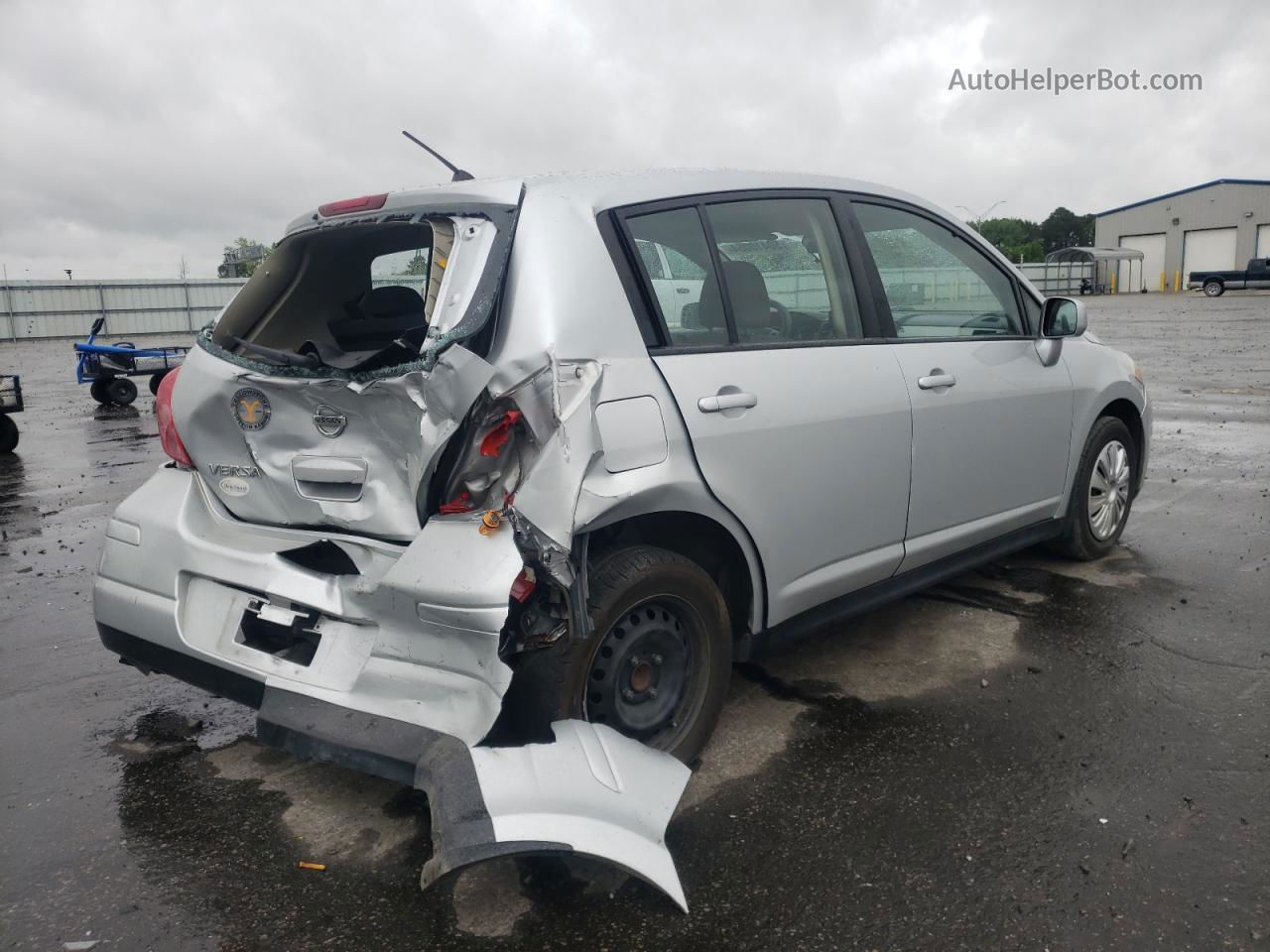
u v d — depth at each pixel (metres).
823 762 3.13
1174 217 61.00
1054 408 4.37
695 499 2.85
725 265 3.14
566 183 2.87
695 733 2.98
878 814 2.83
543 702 2.59
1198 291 54.38
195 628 2.95
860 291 3.57
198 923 2.42
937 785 2.98
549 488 2.42
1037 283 59.78
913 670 3.81
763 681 3.74
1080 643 4.04
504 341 2.54
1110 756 3.13
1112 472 4.95
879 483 3.48
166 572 2.99
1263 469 7.30
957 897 2.46
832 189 3.62
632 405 2.69
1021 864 2.58
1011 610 4.42
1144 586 4.69
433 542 2.49
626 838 2.35
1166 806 2.84
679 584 2.84
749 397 3.01
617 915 2.42
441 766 2.35
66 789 3.10
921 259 3.90
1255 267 42.66
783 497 3.13
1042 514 4.50
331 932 2.38
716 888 2.51
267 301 3.21
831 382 3.30
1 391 10.13
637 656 2.84
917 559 3.77
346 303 3.47
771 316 3.26
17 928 2.41
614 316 2.73
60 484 8.46
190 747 3.38
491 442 2.41
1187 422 9.59
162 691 3.87
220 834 2.82
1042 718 3.39
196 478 3.11
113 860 2.70
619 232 2.86
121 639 3.10
